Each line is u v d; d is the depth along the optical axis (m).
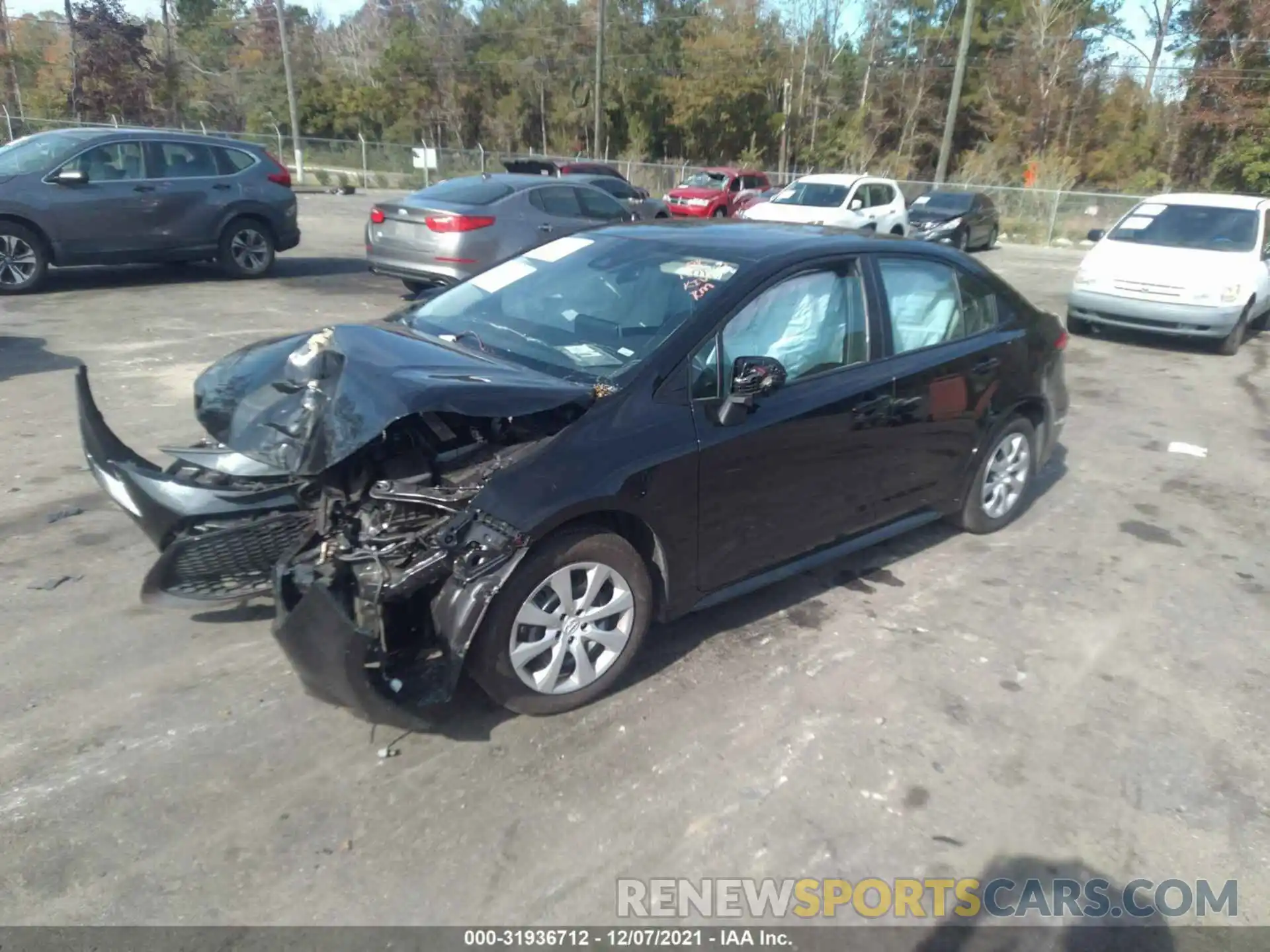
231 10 63.28
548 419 3.59
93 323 9.60
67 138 11.12
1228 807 3.30
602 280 4.30
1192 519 6.01
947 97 49.28
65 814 2.99
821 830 3.09
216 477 3.95
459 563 3.20
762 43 49.22
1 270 10.67
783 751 3.46
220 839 2.92
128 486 3.88
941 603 4.69
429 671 3.32
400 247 10.99
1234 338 10.93
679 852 2.96
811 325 4.27
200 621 4.16
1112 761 3.52
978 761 3.48
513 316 4.29
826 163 48.28
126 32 37.38
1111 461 7.09
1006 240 27.91
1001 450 5.41
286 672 3.80
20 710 3.48
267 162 12.62
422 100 53.78
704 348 3.82
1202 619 4.68
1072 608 4.71
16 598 4.25
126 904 2.67
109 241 11.23
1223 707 3.92
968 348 4.98
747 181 28.56
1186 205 11.92
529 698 3.47
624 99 50.94
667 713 3.65
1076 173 37.09
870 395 4.39
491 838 2.97
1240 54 36.84
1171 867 3.02
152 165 11.55
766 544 4.13
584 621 3.54
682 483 3.66
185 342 8.96
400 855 2.89
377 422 3.19
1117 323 11.26
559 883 2.82
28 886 2.71
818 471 4.23
